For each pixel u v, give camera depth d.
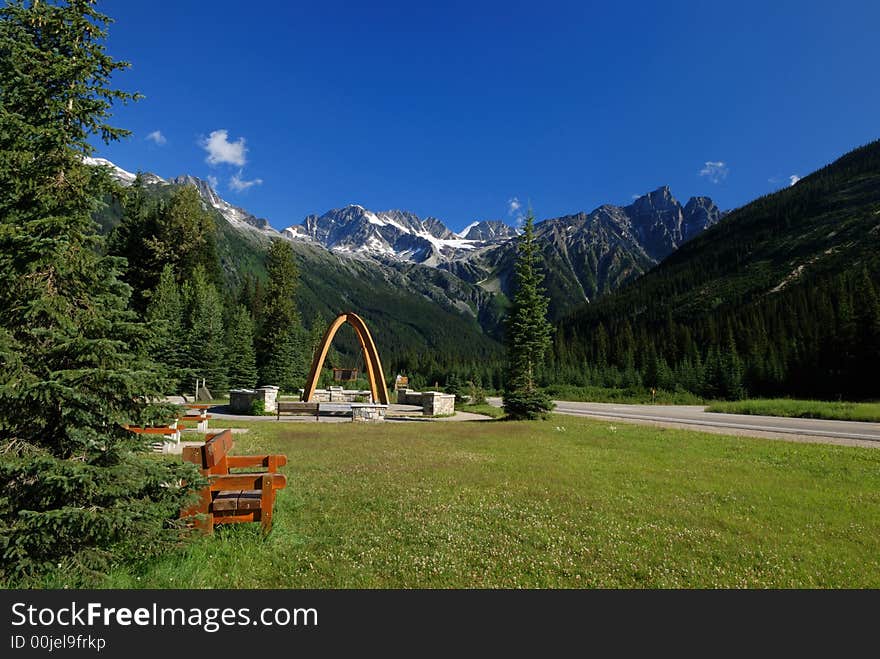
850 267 105.00
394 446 15.77
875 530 7.76
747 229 182.88
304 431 19.78
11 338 4.86
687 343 84.50
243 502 6.57
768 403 35.41
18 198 5.30
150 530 5.39
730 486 10.57
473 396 45.78
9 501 4.79
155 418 5.59
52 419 5.09
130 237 53.50
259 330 59.81
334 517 7.78
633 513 8.39
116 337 5.54
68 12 5.48
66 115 5.50
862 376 56.44
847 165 194.50
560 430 21.23
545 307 31.47
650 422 26.33
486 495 9.38
